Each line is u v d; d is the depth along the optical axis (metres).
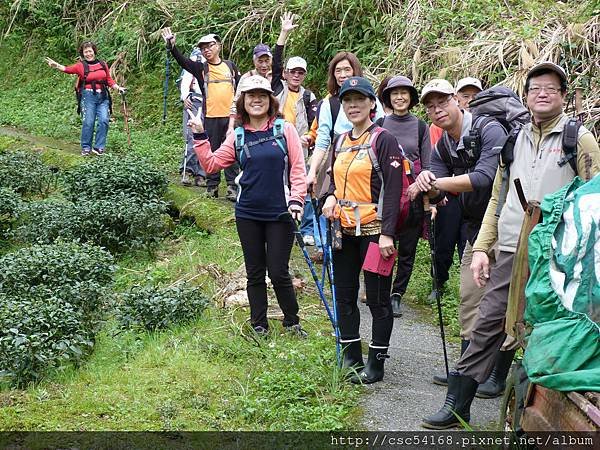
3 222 9.26
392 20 11.34
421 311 7.31
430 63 10.49
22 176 10.42
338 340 5.54
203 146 5.96
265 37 13.59
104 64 12.11
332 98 7.07
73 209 8.68
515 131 4.55
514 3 10.73
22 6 16.98
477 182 4.91
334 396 5.12
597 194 3.69
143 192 9.62
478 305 5.18
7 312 5.71
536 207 3.98
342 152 5.36
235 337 6.06
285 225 6.02
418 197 5.23
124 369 5.61
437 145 5.49
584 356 3.46
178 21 14.52
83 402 5.03
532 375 3.52
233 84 9.97
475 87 6.89
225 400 5.09
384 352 5.42
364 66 11.46
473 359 4.58
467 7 10.74
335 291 5.49
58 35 16.78
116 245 8.75
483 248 4.66
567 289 3.59
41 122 14.14
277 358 5.65
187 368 5.53
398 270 7.19
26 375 5.37
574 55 9.37
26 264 6.88
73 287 6.39
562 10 10.03
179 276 7.86
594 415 3.21
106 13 16.36
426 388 5.40
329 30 12.60
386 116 6.80
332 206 5.36
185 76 10.63
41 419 4.79
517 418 4.06
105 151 12.74
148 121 14.27
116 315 6.48
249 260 6.10
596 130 8.64
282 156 5.96
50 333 5.56
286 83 8.90
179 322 6.38
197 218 9.33
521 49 9.48
